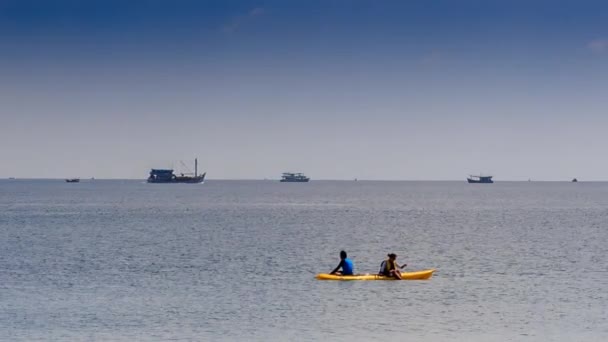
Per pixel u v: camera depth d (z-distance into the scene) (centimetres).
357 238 10331
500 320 4634
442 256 8062
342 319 4662
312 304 5131
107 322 4569
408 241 9900
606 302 5197
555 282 6097
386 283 6006
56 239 9962
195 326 4472
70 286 5884
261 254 8181
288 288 5778
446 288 5775
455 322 4581
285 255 8112
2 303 5153
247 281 6144
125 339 4181
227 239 10044
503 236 10756
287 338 4200
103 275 6481
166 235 10675
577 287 5841
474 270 6831
